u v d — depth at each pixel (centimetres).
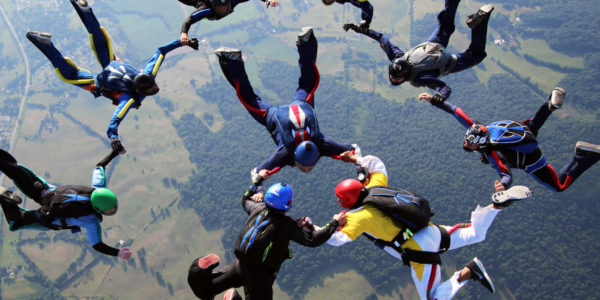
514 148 1148
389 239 936
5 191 1056
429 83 1205
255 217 870
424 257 949
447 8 1252
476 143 1138
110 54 1233
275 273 891
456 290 988
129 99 1151
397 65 1187
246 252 845
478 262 998
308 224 873
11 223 1063
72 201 984
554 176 1215
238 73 1004
